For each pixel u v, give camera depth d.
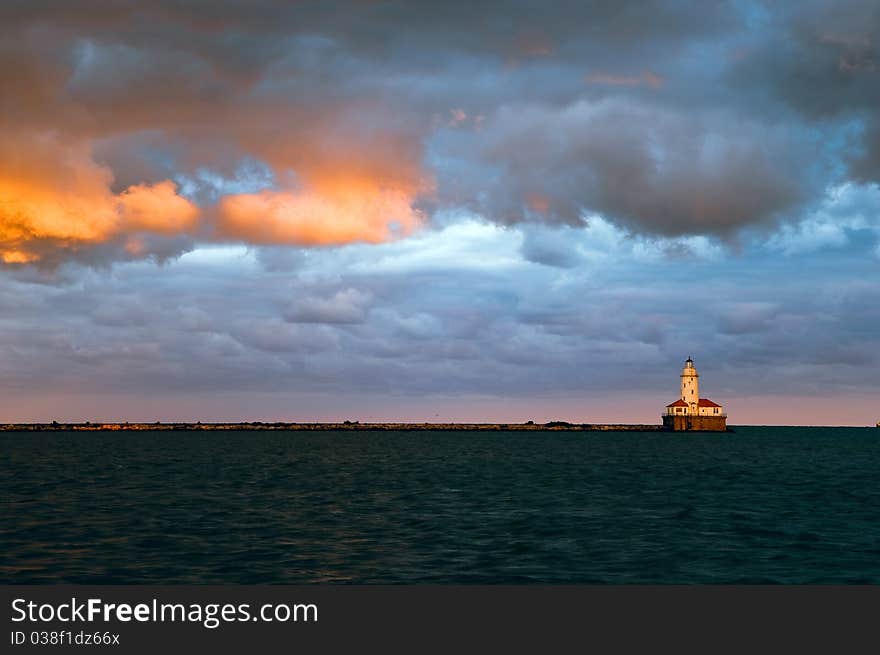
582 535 47.00
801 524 51.59
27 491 73.25
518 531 48.47
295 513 57.16
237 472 101.75
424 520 53.41
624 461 130.25
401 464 121.12
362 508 60.62
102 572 36.66
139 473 98.88
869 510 59.53
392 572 37.16
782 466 117.81
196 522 52.06
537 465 118.69
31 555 40.09
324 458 139.38
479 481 87.81
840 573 37.25
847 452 171.62
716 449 183.75
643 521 52.91
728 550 42.28
